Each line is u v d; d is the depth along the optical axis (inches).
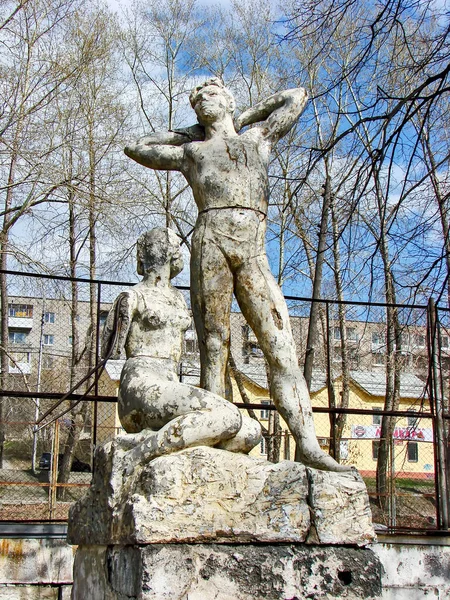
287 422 162.7
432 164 278.4
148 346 167.0
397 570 266.7
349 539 146.1
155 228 176.6
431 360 290.7
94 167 629.3
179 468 140.7
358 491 148.9
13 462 655.8
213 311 166.6
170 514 137.5
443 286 272.5
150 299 168.9
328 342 310.8
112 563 146.9
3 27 597.3
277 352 164.9
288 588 141.4
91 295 665.0
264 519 142.9
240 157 172.1
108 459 153.6
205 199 171.5
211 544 139.2
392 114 253.8
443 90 248.1
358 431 662.5
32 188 591.5
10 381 689.0
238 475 144.1
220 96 180.1
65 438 656.4
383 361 671.8
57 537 251.9
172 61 761.6
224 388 167.5
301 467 147.9
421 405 292.2
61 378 735.1
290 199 283.0
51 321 954.1
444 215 275.0
